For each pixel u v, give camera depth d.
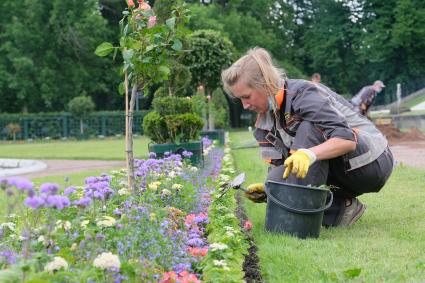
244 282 2.56
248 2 45.75
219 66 17.72
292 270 3.01
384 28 44.88
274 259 3.22
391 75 47.03
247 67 4.01
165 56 4.76
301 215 3.85
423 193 5.65
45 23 39.53
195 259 2.98
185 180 5.46
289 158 3.74
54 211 3.03
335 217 4.36
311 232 3.88
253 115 41.53
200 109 16.30
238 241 3.24
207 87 18.62
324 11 48.75
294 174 4.00
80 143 27.98
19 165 15.19
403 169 7.90
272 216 3.97
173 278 2.57
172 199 4.58
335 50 46.91
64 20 38.97
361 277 2.83
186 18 4.79
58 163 14.08
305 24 52.00
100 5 43.31
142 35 4.64
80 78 39.25
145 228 3.10
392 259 3.20
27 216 3.86
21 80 37.62
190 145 8.60
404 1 43.25
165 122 8.72
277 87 4.02
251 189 4.54
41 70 38.50
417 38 43.88
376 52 44.41
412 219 4.41
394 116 22.88
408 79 46.03
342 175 4.23
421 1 43.78
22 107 40.94
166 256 2.89
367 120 4.43
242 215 4.82
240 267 2.86
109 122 36.91
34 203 2.14
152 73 4.77
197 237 3.38
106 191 3.47
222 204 4.63
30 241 2.73
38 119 35.91
